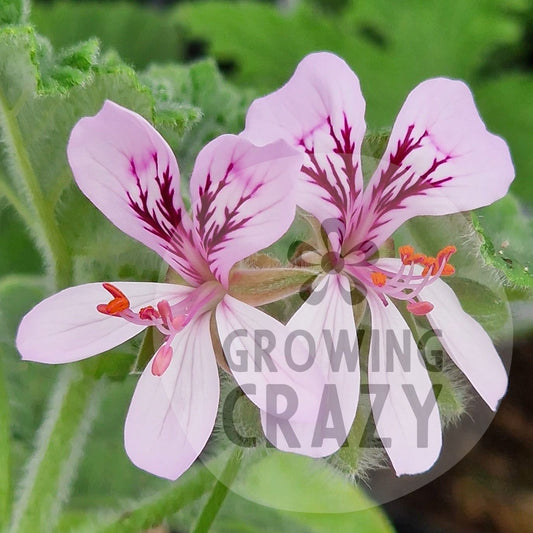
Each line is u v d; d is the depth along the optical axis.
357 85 0.18
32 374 0.23
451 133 0.18
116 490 0.23
